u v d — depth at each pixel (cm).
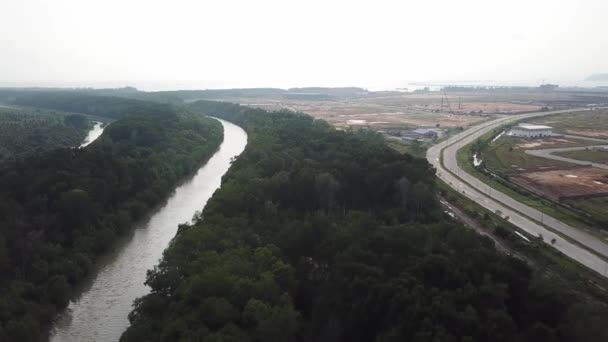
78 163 16150
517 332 7388
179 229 12900
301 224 11688
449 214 13762
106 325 10081
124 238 14338
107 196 15112
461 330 7162
